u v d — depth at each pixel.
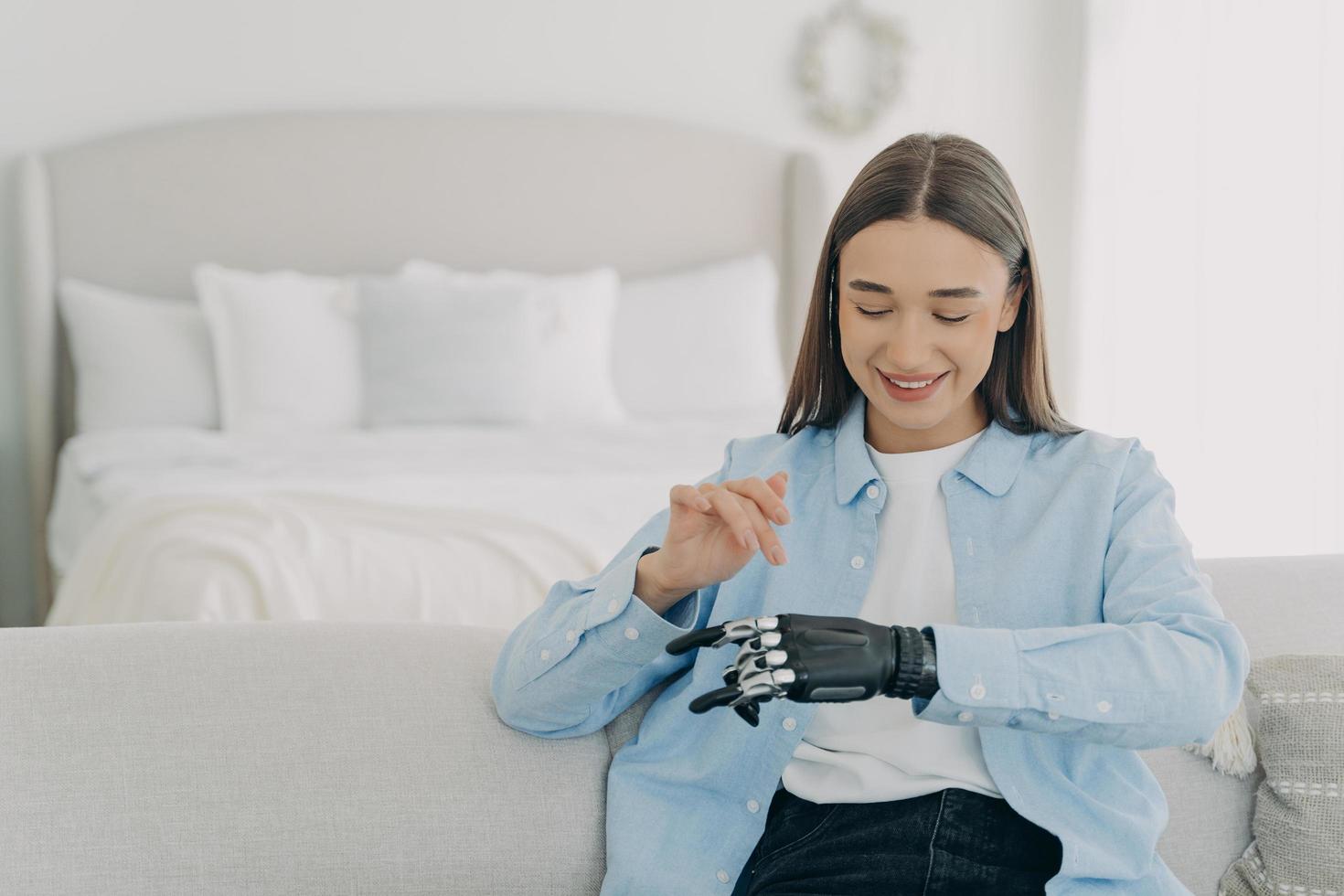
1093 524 1.17
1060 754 1.12
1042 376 1.25
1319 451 3.68
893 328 1.14
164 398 3.77
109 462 3.29
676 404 4.11
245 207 4.05
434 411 3.71
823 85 4.44
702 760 1.22
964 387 1.16
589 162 4.28
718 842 1.19
